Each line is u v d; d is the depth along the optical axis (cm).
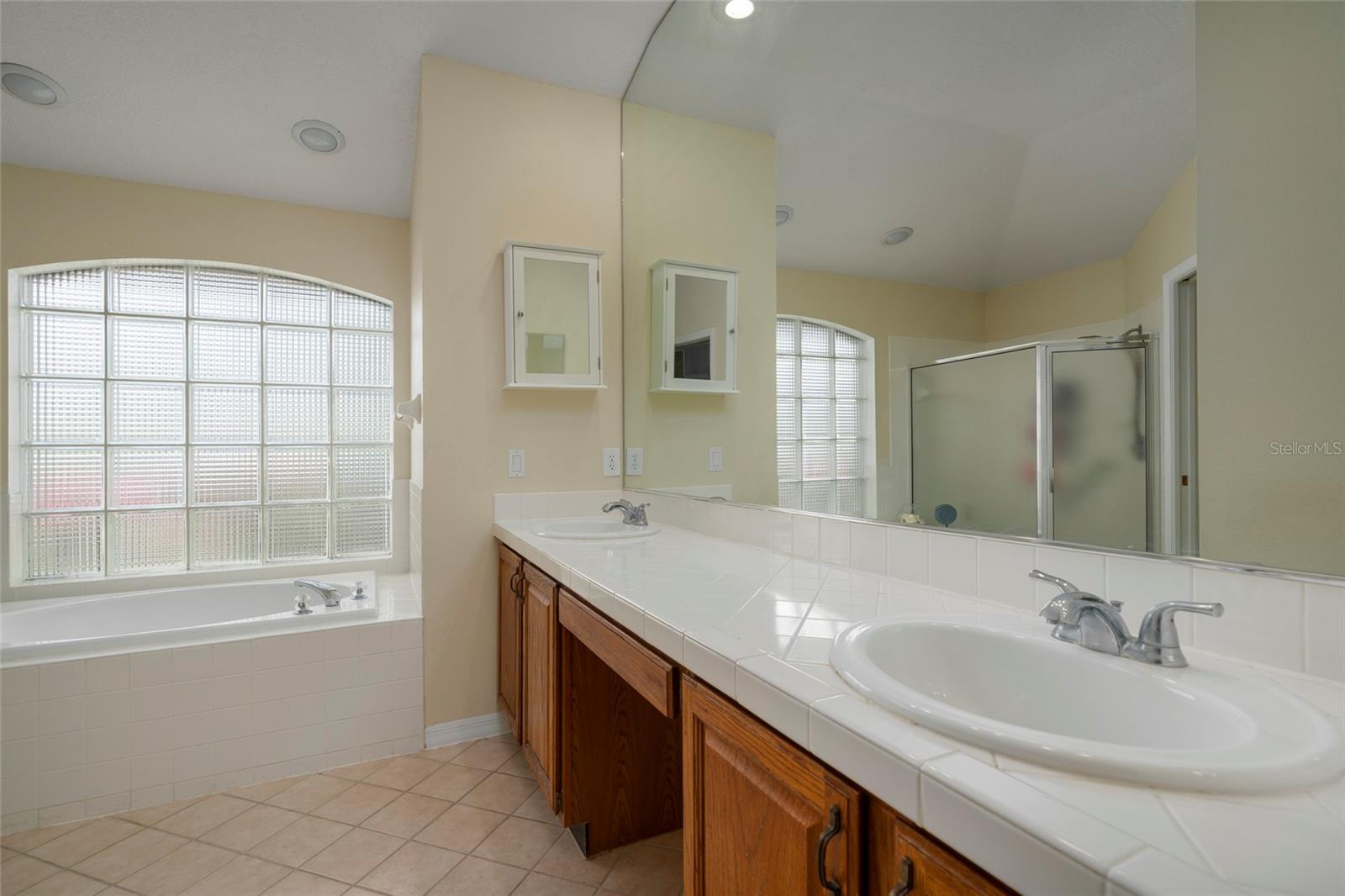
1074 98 104
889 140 140
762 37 181
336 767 227
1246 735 63
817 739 74
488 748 241
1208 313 87
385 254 335
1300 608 79
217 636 218
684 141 222
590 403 268
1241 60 82
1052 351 108
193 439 309
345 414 337
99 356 295
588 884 166
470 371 247
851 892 71
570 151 267
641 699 186
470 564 247
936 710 68
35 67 224
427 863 174
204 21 215
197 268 311
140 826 191
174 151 275
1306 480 77
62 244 280
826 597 128
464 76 247
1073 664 88
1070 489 106
